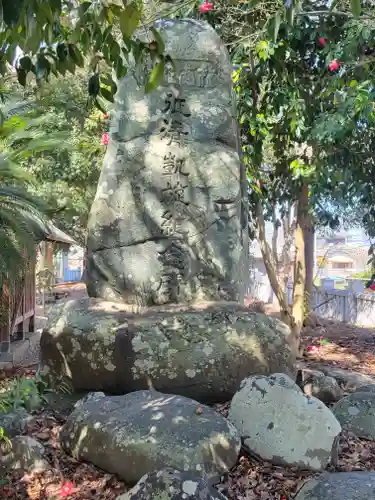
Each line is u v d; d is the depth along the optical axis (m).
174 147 5.01
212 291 4.94
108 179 5.07
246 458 3.49
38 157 9.68
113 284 4.95
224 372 4.35
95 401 3.75
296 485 3.22
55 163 10.45
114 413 3.52
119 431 3.30
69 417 3.72
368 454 3.71
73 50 2.44
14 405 3.66
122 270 4.95
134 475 3.15
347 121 5.52
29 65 2.47
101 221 5.03
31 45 2.21
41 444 3.61
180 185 4.98
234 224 5.03
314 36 5.92
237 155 5.11
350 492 2.96
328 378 4.95
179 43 5.09
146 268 4.92
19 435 3.71
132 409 3.53
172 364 4.34
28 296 10.36
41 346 4.65
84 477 3.32
